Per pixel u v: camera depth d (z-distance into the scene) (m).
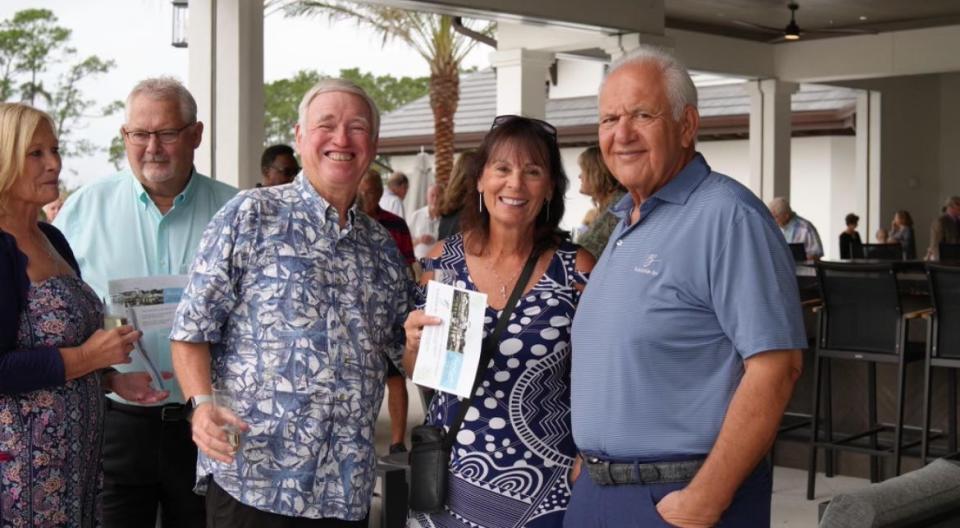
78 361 2.80
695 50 15.70
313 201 2.81
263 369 2.71
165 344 3.17
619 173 2.57
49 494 2.81
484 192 2.96
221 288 2.71
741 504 2.48
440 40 19.83
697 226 2.44
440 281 3.01
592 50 13.98
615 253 2.58
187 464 3.43
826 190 20.94
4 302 2.72
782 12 14.70
